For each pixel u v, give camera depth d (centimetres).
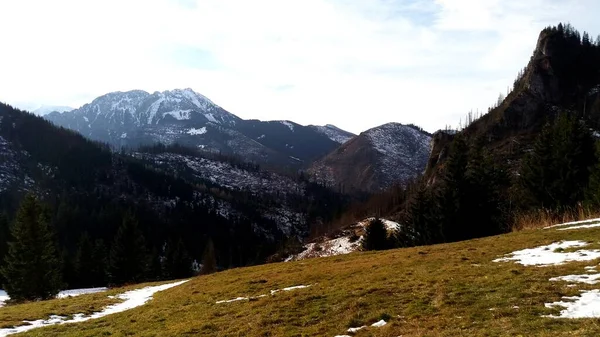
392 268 2378
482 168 5488
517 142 12438
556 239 2423
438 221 5391
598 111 13062
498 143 13425
